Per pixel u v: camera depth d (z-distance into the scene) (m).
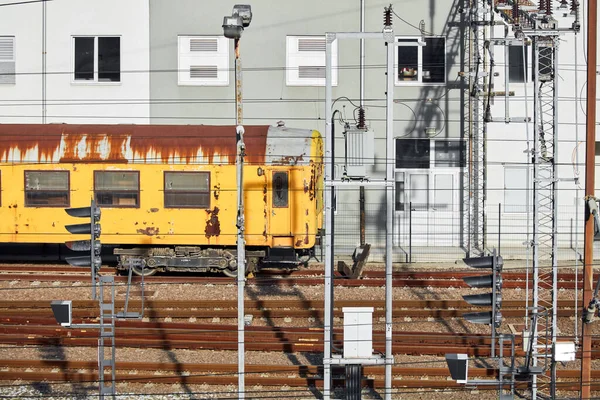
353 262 38.78
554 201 26.11
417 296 33.25
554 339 24.69
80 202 35.19
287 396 24.91
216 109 43.03
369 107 42.66
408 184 42.84
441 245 42.59
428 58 42.69
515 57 42.31
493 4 39.00
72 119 43.25
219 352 27.92
